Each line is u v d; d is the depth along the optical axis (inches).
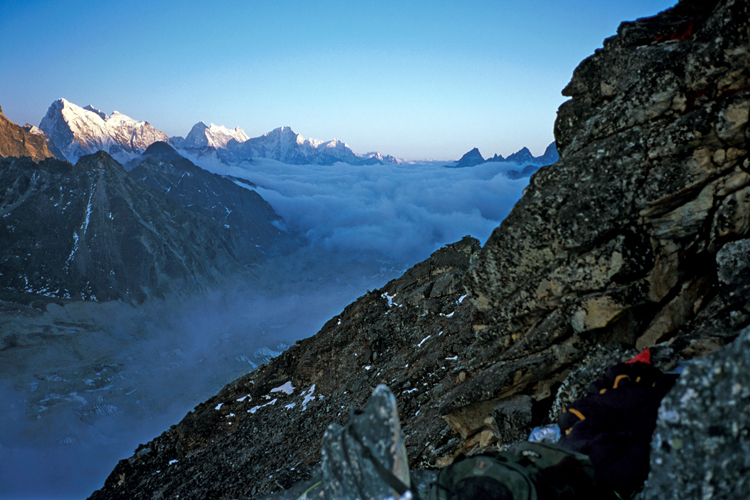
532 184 202.4
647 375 124.9
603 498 99.7
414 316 528.7
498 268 215.0
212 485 467.8
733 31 152.8
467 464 90.4
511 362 219.0
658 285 174.4
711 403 67.6
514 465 87.9
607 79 209.6
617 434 103.9
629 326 184.2
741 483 64.6
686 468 70.1
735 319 142.4
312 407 510.6
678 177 166.6
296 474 306.3
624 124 183.9
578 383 173.0
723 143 160.4
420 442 278.7
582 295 190.2
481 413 233.0
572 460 94.3
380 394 76.0
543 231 194.4
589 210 182.2
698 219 167.3
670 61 171.9
